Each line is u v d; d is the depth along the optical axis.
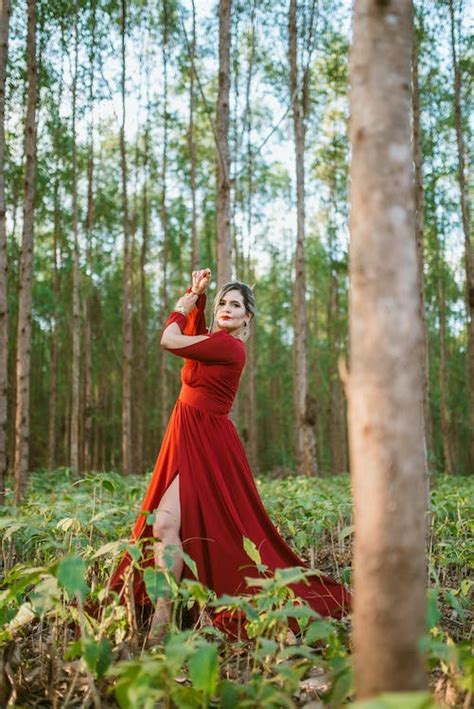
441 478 13.09
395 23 1.67
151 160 18.88
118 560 3.13
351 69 1.71
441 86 12.84
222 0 8.72
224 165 8.47
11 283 18.58
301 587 3.26
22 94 11.45
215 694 2.18
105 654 2.20
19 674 2.35
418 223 9.30
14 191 15.26
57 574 2.12
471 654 2.03
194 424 3.34
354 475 1.59
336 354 24.17
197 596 2.31
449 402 26.66
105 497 5.70
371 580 1.54
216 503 3.24
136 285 25.05
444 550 4.18
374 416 1.55
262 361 32.25
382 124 1.63
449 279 23.55
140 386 21.61
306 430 13.28
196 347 3.36
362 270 1.61
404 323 1.58
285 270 27.83
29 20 9.03
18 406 8.55
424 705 1.16
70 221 19.45
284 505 5.95
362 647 1.55
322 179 20.33
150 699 1.79
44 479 12.18
